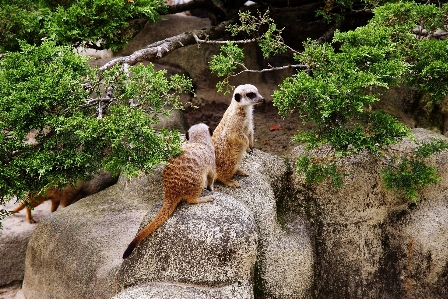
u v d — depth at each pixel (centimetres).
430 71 514
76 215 522
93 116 438
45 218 541
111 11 582
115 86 461
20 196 418
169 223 417
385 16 555
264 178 527
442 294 561
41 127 418
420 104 680
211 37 689
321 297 567
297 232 545
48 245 513
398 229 565
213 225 412
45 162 409
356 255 573
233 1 749
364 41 510
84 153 412
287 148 666
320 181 527
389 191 550
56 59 455
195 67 751
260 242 494
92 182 611
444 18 592
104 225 501
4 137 413
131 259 422
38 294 523
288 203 569
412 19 560
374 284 575
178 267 409
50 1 635
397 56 508
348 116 475
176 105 467
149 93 446
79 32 563
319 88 459
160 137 420
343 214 568
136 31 666
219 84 541
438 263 550
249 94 470
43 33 600
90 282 463
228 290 408
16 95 409
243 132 477
